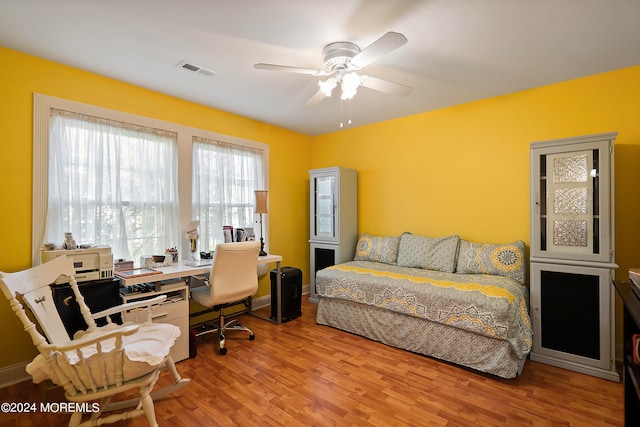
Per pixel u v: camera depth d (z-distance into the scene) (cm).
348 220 412
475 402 197
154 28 198
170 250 297
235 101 327
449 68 251
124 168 279
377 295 290
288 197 438
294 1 171
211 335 310
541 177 253
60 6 175
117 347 151
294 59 239
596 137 228
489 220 320
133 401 192
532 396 204
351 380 224
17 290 150
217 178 349
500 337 221
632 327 153
